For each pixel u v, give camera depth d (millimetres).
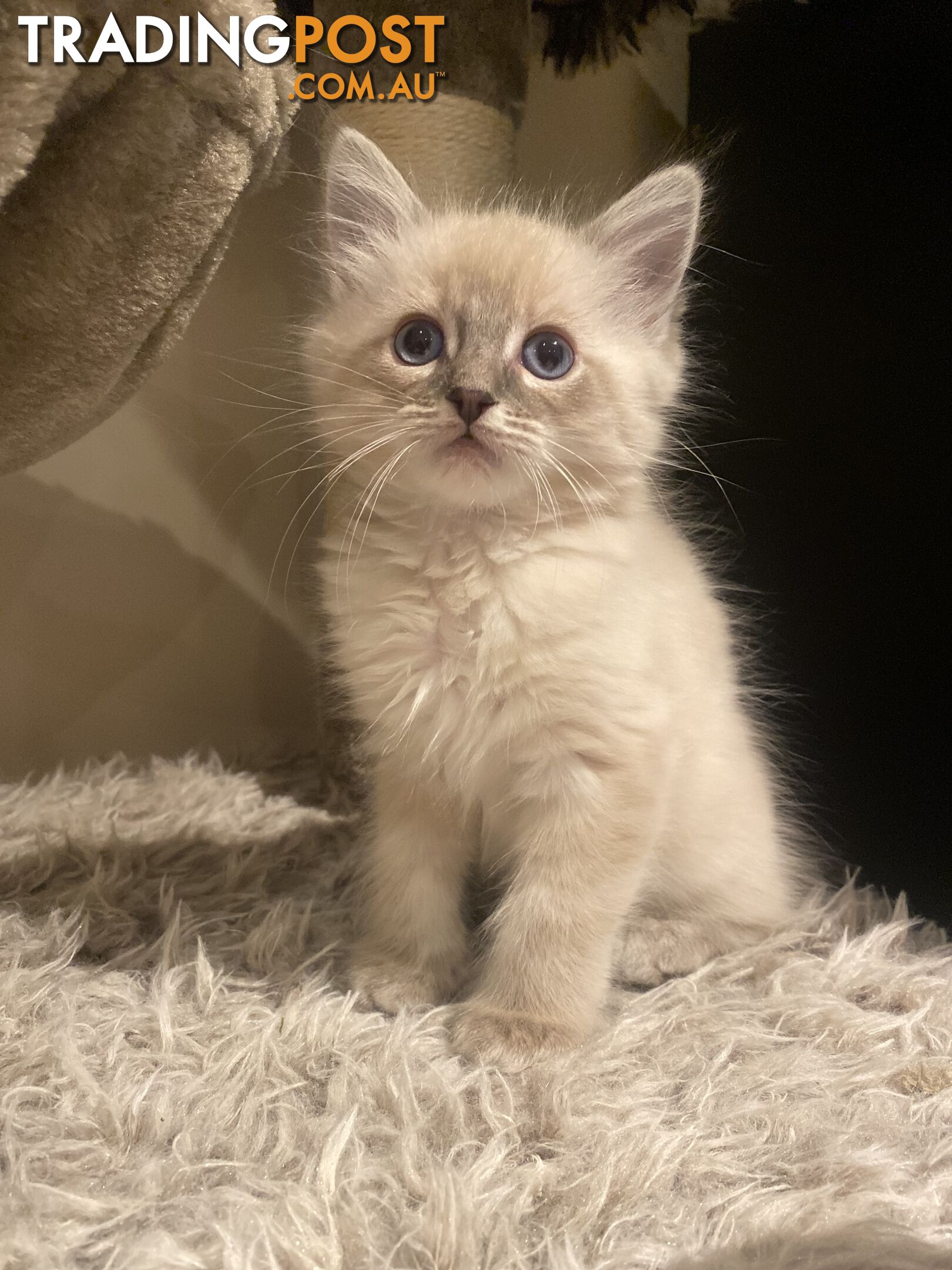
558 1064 222
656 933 285
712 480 393
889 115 340
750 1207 178
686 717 275
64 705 430
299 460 458
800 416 371
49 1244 164
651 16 402
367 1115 201
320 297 288
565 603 238
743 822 293
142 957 260
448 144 356
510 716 243
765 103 380
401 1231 171
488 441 233
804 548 369
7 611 415
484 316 244
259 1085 207
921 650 333
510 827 264
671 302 269
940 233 323
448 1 346
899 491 340
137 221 238
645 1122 201
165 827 357
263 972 258
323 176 293
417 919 266
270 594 467
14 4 195
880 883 345
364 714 265
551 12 413
